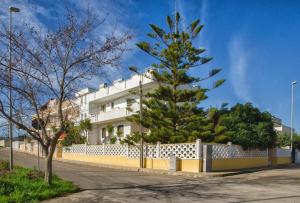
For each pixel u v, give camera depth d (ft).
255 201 36.76
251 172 77.97
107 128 127.85
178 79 88.53
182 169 75.92
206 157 73.46
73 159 119.85
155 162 82.79
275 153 106.11
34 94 46.26
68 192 45.09
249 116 96.48
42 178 51.37
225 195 41.55
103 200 39.09
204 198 39.65
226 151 80.79
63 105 51.16
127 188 49.06
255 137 91.66
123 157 94.48
